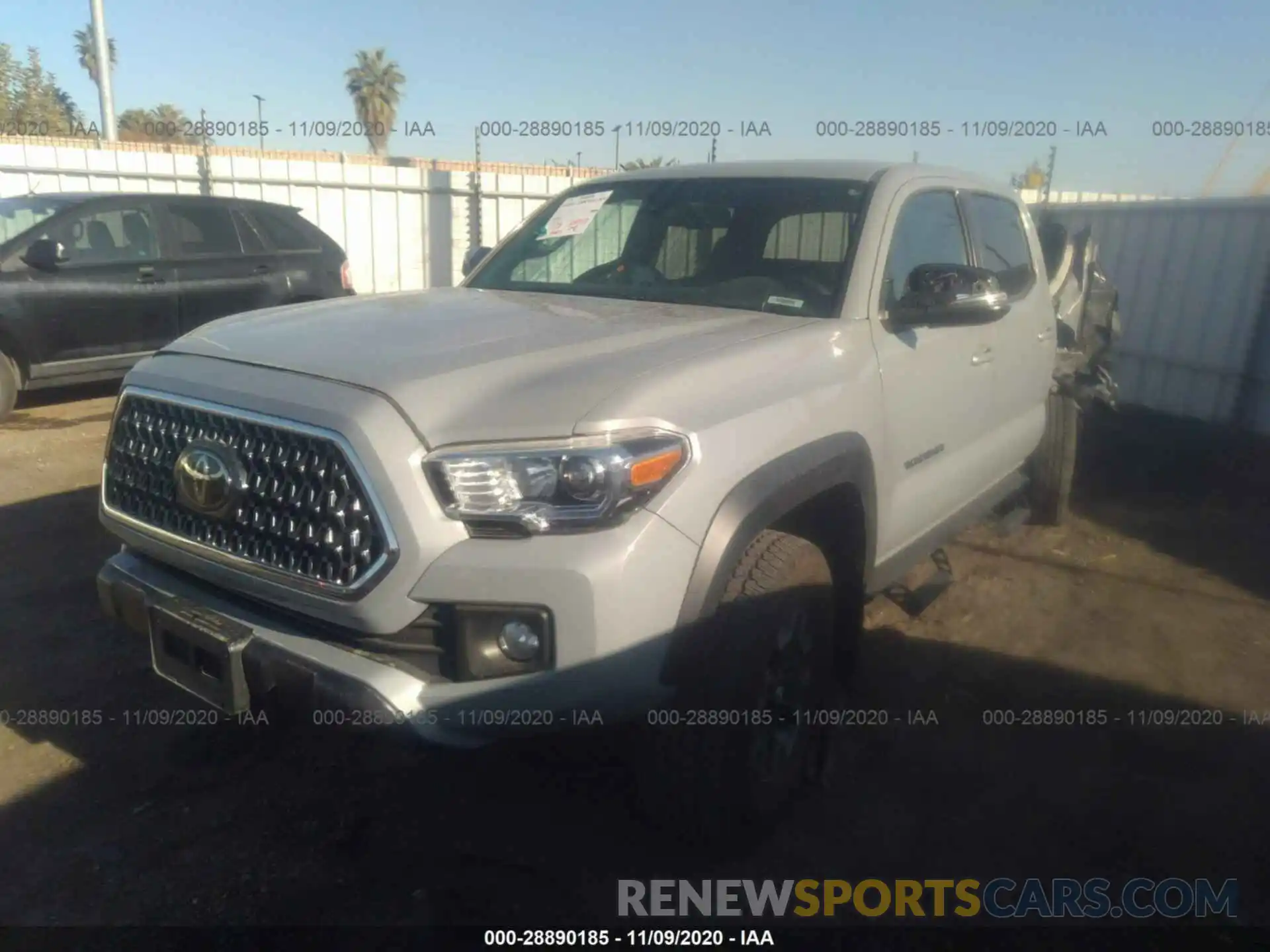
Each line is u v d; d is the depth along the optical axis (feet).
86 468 21.35
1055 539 19.04
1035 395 16.28
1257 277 27.40
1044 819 10.50
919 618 15.17
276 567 8.41
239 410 8.63
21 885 9.04
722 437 8.68
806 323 10.78
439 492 7.97
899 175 12.76
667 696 8.48
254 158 40.32
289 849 9.70
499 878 9.41
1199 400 29.68
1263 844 10.19
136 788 10.51
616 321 10.58
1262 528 19.98
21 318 24.88
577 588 7.72
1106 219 33.09
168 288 27.55
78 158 37.65
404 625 7.98
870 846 10.03
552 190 44.98
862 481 10.63
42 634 13.61
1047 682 13.35
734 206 12.88
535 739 11.48
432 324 10.23
